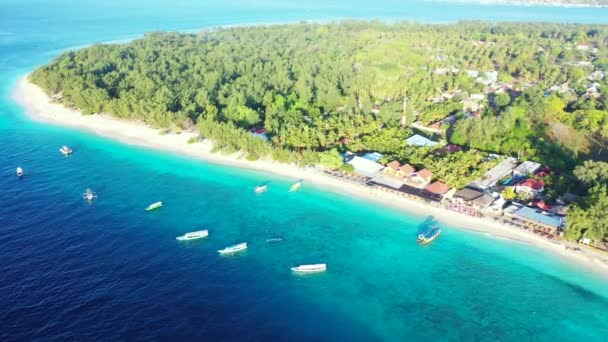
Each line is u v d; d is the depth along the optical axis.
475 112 199.25
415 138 166.62
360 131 170.75
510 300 98.19
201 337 86.25
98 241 115.56
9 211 128.75
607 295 98.88
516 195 130.88
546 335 89.38
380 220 126.94
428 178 139.38
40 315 89.62
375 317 93.31
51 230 119.75
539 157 150.88
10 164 160.88
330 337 87.75
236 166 160.00
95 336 85.12
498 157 151.38
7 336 84.12
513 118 174.12
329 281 103.75
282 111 190.75
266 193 142.12
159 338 85.50
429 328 90.69
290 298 97.94
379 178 143.25
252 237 119.81
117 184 147.50
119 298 95.38
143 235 119.25
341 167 149.62
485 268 107.69
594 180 125.00
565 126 176.00
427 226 123.12
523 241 115.56
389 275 106.00
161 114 185.62
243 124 183.75
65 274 102.12
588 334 89.62
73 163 163.00
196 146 176.25
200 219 127.81
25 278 100.19
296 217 129.25
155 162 164.12
